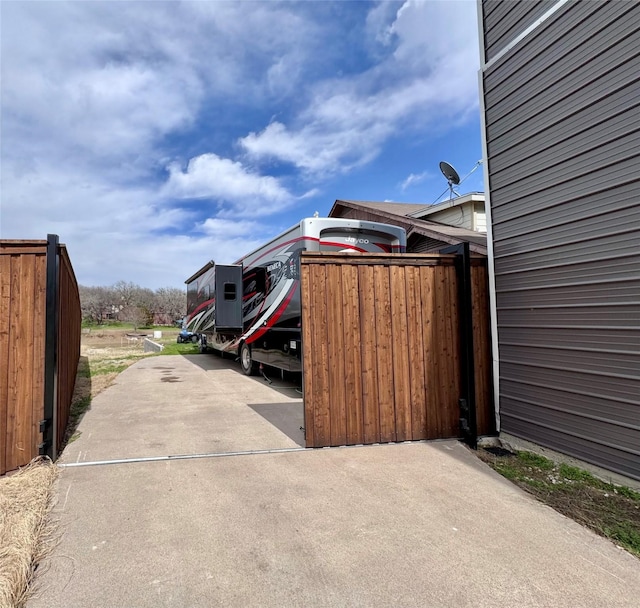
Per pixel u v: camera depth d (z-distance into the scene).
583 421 3.52
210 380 9.06
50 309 3.79
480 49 4.74
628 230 3.12
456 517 2.79
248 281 9.56
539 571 2.19
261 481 3.38
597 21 3.35
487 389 4.66
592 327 3.43
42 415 3.72
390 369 4.44
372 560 2.27
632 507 2.93
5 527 2.43
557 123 3.75
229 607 1.88
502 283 4.46
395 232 7.14
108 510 2.85
